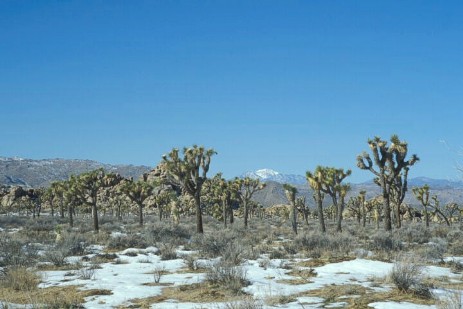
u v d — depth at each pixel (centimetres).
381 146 3622
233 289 1227
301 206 8056
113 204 10119
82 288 1313
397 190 4356
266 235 3553
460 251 2230
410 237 2964
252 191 5566
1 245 2214
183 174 3781
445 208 6738
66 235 2845
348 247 2203
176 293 1232
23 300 1166
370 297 1124
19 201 10875
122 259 2034
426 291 1177
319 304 1062
